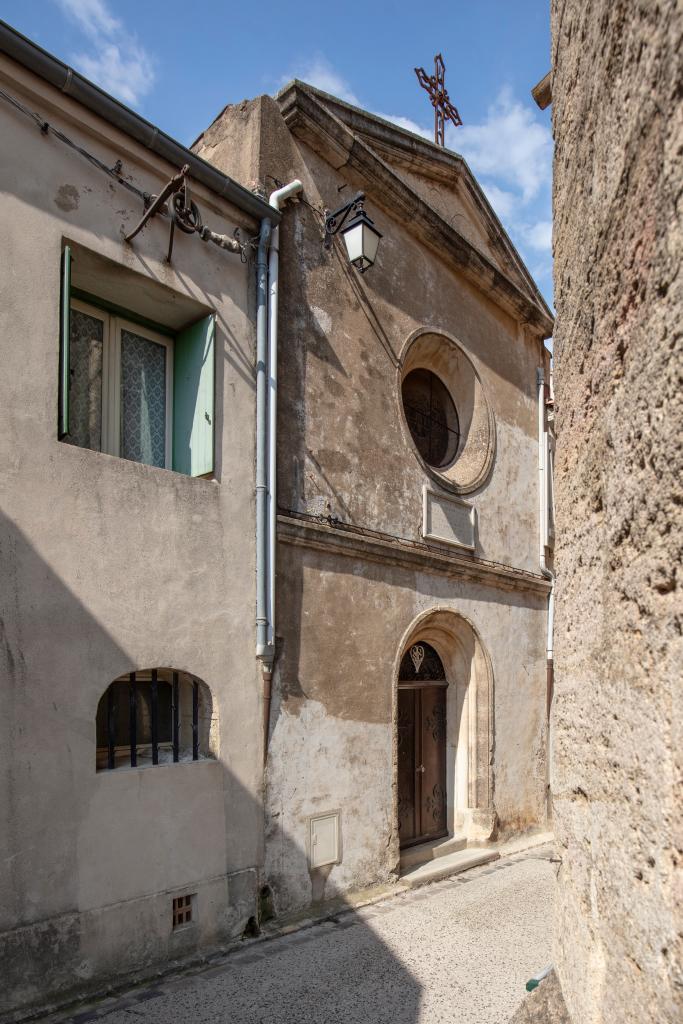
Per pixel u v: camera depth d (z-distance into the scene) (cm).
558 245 363
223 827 629
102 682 549
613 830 235
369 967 584
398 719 923
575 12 310
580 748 291
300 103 792
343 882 750
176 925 584
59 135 558
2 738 489
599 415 270
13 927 481
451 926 688
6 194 525
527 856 980
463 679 1027
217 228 696
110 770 555
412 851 899
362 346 869
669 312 186
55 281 549
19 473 514
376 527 849
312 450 779
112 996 520
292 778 707
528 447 1213
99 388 637
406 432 921
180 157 636
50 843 506
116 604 566
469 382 1106
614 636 241
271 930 657
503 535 1104
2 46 516
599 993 247
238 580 670
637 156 217
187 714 674
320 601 764
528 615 1134
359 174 880
